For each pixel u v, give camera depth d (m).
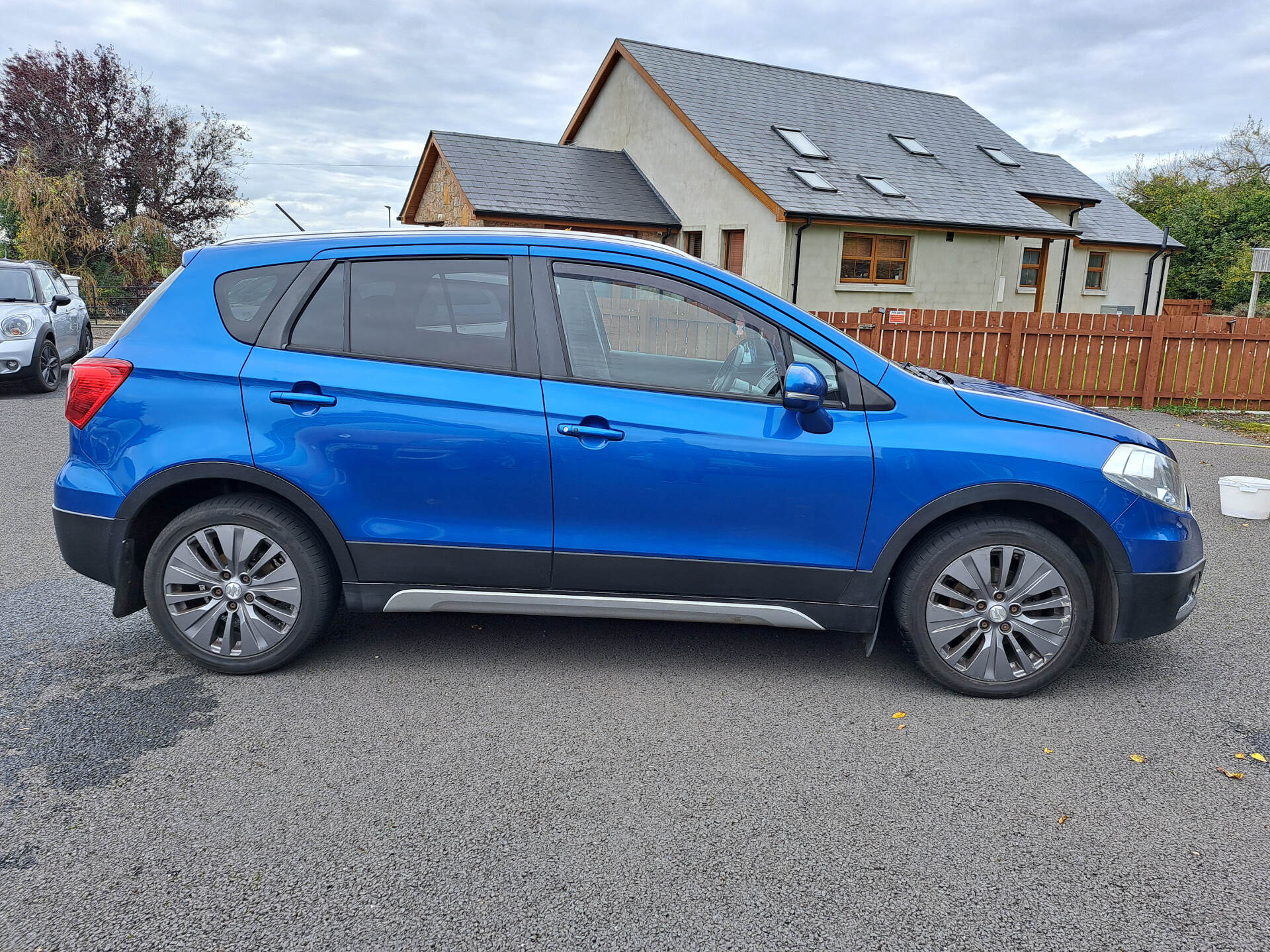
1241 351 12.32
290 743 2.98
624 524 3.31
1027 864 2.39
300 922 2.12
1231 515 6.55
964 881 2.31
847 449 3.25
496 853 2.40
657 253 3.39
